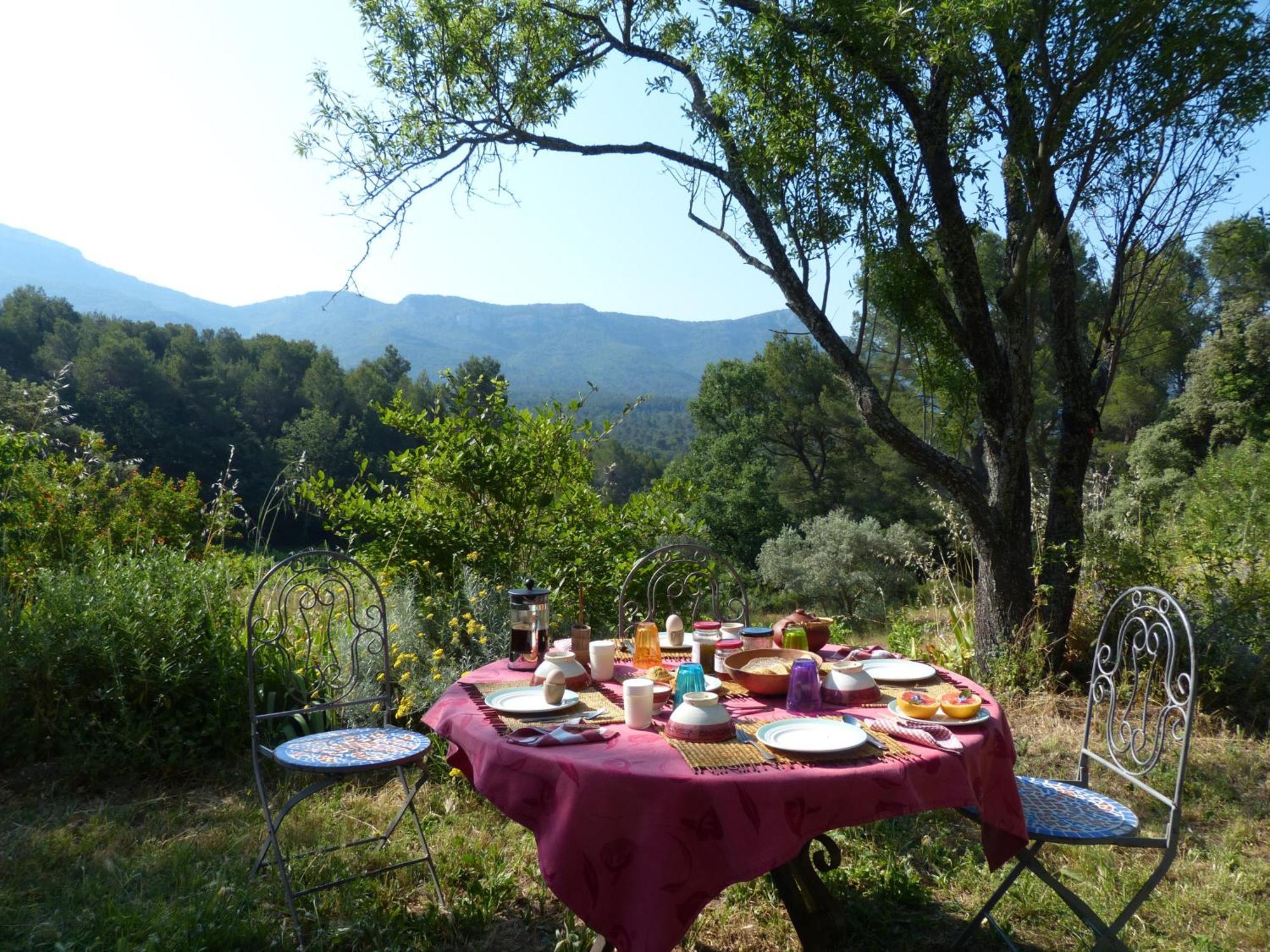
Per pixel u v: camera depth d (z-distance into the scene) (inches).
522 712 93.0
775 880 104.1
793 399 1189.7
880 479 1100.5
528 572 237.0
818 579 676.1
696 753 79.0
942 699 92.4
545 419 250.2
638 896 71.9
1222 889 123.0
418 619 205.2
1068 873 128.1
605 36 264.7
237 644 182.9
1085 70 187.3
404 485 252.8
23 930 109.7
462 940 110.3
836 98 199.2
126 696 170.1
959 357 218.8
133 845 136.8
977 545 231.0
